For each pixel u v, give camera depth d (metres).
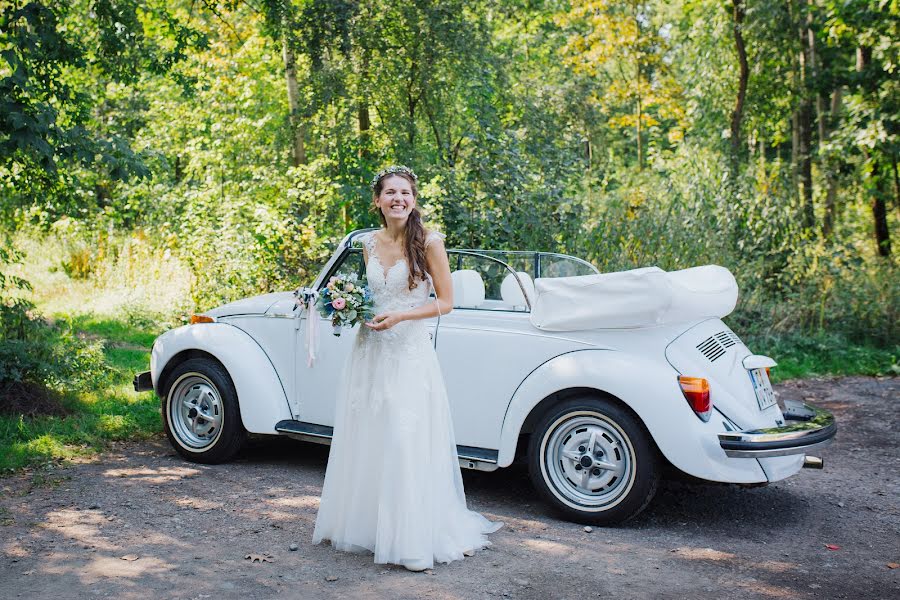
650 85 19.88
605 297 4.45
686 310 4.50
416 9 12.11
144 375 5.93
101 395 7.08
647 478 4.27
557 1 20.84
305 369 5.36
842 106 18.64
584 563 3.90
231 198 13.46
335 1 11.72
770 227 11.86
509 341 4.68
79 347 7.65
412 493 3.79
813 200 17.05
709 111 19.05
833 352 10.16
